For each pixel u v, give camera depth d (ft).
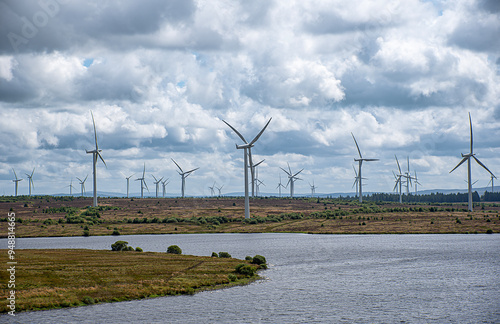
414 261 401.08
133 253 414.21
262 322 217.77
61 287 265.34
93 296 251.39
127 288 267.39
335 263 393.50
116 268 321.73
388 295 268.82
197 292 271.69
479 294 269.64
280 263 393.70
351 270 355.36
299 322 218.38
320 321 220.02
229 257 398.83
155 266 334.85
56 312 226.99
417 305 246.47
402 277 323.98
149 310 232.94
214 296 262.67
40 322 210.59
